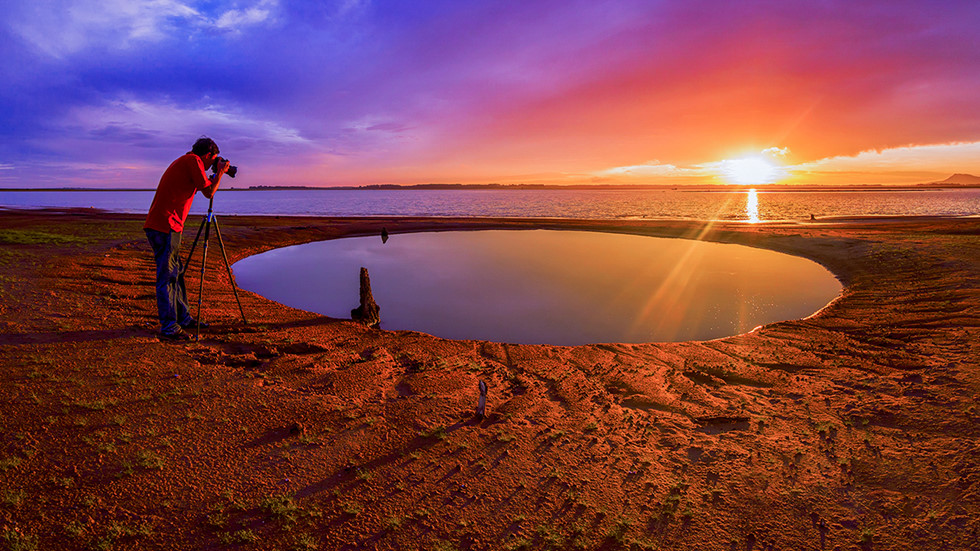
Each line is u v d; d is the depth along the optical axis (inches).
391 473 156.2
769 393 246.2
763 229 1254.3
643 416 215.5
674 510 142.9
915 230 1064.8
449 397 225.9
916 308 420.8
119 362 230.8
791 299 528.1
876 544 129.8
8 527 114.5
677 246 1044.5
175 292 285.6
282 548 118.1
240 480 145.4
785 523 138.3
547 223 1568.7
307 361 265.3
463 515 136.7
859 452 178.5
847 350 323.3
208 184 273.7
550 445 182.1
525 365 292.2
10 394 185.5
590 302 516.1
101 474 141.0
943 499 148.3
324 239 1150.3
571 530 132.3
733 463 171.6
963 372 255.6
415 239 1176.8
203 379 220.7
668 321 440.1
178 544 116.3
